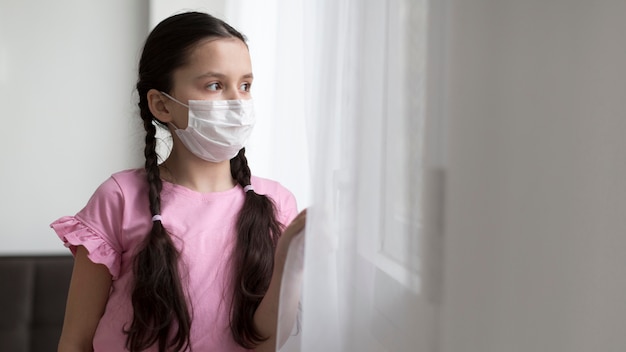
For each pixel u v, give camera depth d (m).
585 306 0.58
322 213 0.78
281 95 1.63
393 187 0.71
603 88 0.57
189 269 1.07
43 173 2.56
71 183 2.58
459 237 0.63
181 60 1.08
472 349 0.62
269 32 1.95
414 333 0.67
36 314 2.34
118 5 2.56
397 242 0.71
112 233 1.10
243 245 1.10
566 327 0.59
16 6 2.52
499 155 0.61
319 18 0.80
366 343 0.75
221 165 1.17
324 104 0.77
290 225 0.95
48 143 2.56
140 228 1.10
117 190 1.13
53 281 2.36
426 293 0.66
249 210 1.13
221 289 1.09
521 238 0.60
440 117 0.65
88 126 2.57
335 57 0.77
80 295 1.11
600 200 0.58
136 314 1.03
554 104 0.58
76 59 2.55
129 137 2.59
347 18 0.75
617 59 0.57
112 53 2.57
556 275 0.59
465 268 0.63
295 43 1.62
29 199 2.57
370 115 0.73
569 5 0.57
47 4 2.53
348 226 0.75
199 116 1.08
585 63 0.57
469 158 0.62
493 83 0.61
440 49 0.65
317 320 0.79
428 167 0.65
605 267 0.58
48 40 2.54
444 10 0.65
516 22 0.59
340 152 0.76
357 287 0.75
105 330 1.08
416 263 0.67
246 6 1.97
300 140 1.61
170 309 1.03
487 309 0.62
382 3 0.72
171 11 2.35
